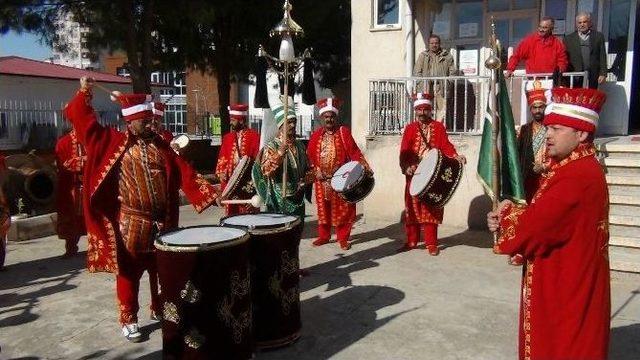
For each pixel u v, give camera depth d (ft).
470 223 27.73
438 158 20.75
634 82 35.04
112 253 14.46
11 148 44.83
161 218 14.82
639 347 14.11
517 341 14.55
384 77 34.09
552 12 31.83
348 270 21.13
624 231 21.33
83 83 14.33
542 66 26.73
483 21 33.19
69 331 15.67
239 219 14.84
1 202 16.26
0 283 20.18
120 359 13.91
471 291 18.51
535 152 19.57
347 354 13.96
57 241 27.14
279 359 13.76
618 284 18.86
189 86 116.26
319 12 47.39
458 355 13.78
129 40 37.88
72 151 23.04
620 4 30.66
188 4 35.32
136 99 14.39
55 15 37.09
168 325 12.53
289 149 18.44
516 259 21.45
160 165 14.78
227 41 49.34
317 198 24.57
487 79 27.76
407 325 15.69
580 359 9.21
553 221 9.25
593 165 9.45
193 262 12.03
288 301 14.23
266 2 45.88
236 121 22.35
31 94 57.82
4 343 14.90
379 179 29.81
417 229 23.94
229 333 12.51
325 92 89.10
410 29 33.17
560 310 9.40
